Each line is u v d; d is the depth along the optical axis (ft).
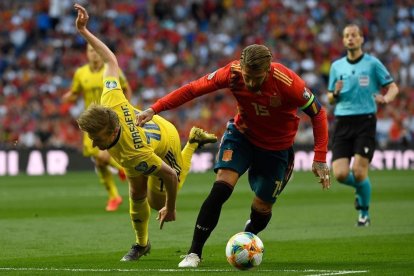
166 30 313.32
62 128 261.65
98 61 132.98
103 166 133.39
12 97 271.90
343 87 113.09
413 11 337.11
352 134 112.47
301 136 270.46
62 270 68.28
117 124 66.28
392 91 112.88
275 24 323.16
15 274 65.82
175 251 84.84
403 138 272.72
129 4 321.52
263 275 63.67
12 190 183.21
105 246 90.17
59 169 249.75
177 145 76.64
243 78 68.18
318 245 89.35
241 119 72.02
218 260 76.64
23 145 256.52
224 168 71.61
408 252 82.02
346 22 329.31
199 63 304.30
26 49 301.43
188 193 173.88
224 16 326.44
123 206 143.95
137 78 290.97
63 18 310.24
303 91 68.85
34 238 97.35
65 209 138.10
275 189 74.43
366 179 110.73
